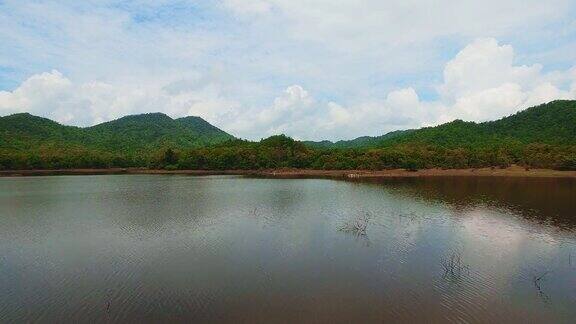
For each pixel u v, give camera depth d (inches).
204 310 838.5
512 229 1619.1
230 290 943.7
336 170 5861.2
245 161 6254.9
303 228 1615.4
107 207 2145.7
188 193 2861.7
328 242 1389.0
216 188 3267.7
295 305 861.8
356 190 3117.6
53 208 2111.2
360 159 5890.8
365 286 971.9
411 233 1537.9
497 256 1242.6
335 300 888.3
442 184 3690.9
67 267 1119.6
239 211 2023.9
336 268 1104.8
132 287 965.8
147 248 1309.1
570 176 4576.8
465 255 1248.2
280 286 968.3
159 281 1004.6
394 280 1016.2
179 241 1397.6
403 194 2834.6
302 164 6314.0
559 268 1135.6
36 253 1258.0
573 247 1353.3
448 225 1691.7
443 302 886.4
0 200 2431.1
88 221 1748.3
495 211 2057.1
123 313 826.8
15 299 898.1
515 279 1040.2
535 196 2691.9
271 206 2201.0
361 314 822.5
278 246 1331.2
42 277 1040.8
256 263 1146.7
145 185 3540.8
